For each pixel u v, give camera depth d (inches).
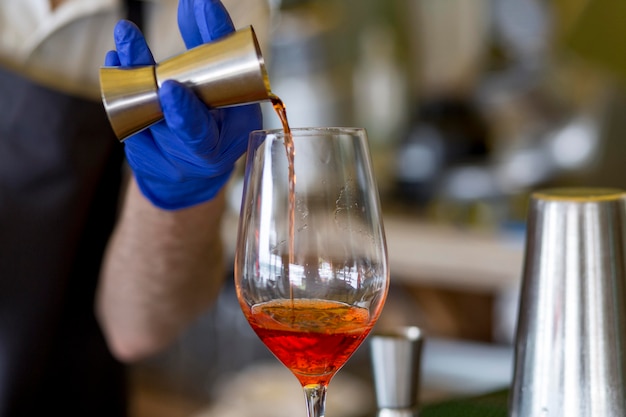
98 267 47.0
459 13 136.6
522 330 30.6
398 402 31.3
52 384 46.7
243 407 62.4
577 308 29.5
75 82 44.9
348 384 65.1
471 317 89.0
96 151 44.6
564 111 109.1
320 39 125.3
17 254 44.3
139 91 28.1
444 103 107.8
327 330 27.8
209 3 28.6
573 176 93.5
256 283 28.2
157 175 32.0
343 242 28.2
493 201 91.4
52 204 44.2
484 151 100.7
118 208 47.0
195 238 41.4
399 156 105.9
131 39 29.0
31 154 43.7
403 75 137.8
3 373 45.1
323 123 123.1
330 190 28.1
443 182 98.0
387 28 140.6
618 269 29.5
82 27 44.1
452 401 33.9
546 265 29.9
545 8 116.6
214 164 30.6
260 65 27.5
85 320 47.3
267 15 44.7
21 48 44.1
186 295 43.6
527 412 30.4
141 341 45.3
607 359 29.4
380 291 28.6
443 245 82.9
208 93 27.9
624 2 93.4
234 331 82.6
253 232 28.2
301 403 61.3
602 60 95.4
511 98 116.0
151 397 79.1
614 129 92.7
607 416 29.5
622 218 29.7
